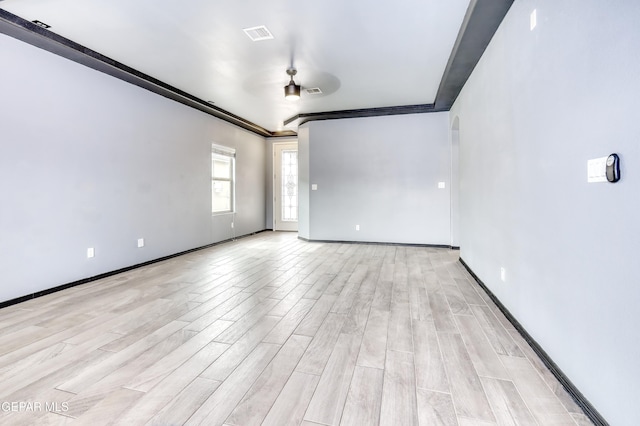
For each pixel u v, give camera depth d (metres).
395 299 3.02
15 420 1.43
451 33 3.08
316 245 6.05
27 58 3.01
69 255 3.41
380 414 1.47
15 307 2.83
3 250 2.85
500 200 2.71
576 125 1.55
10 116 2.89
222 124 6.26
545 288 1.90
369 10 2.70
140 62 3.71
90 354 2.01
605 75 1.33
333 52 3.49
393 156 5.91
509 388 1.66
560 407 1.51
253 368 1.86
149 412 1.48
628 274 1.21
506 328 2.38
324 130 6.27
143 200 4.37
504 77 2.58
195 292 3.25
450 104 5.21
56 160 3.28
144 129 4.36
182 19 2.82
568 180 1.63
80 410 1.49
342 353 2.03
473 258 3.75
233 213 6.76
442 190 5.69
